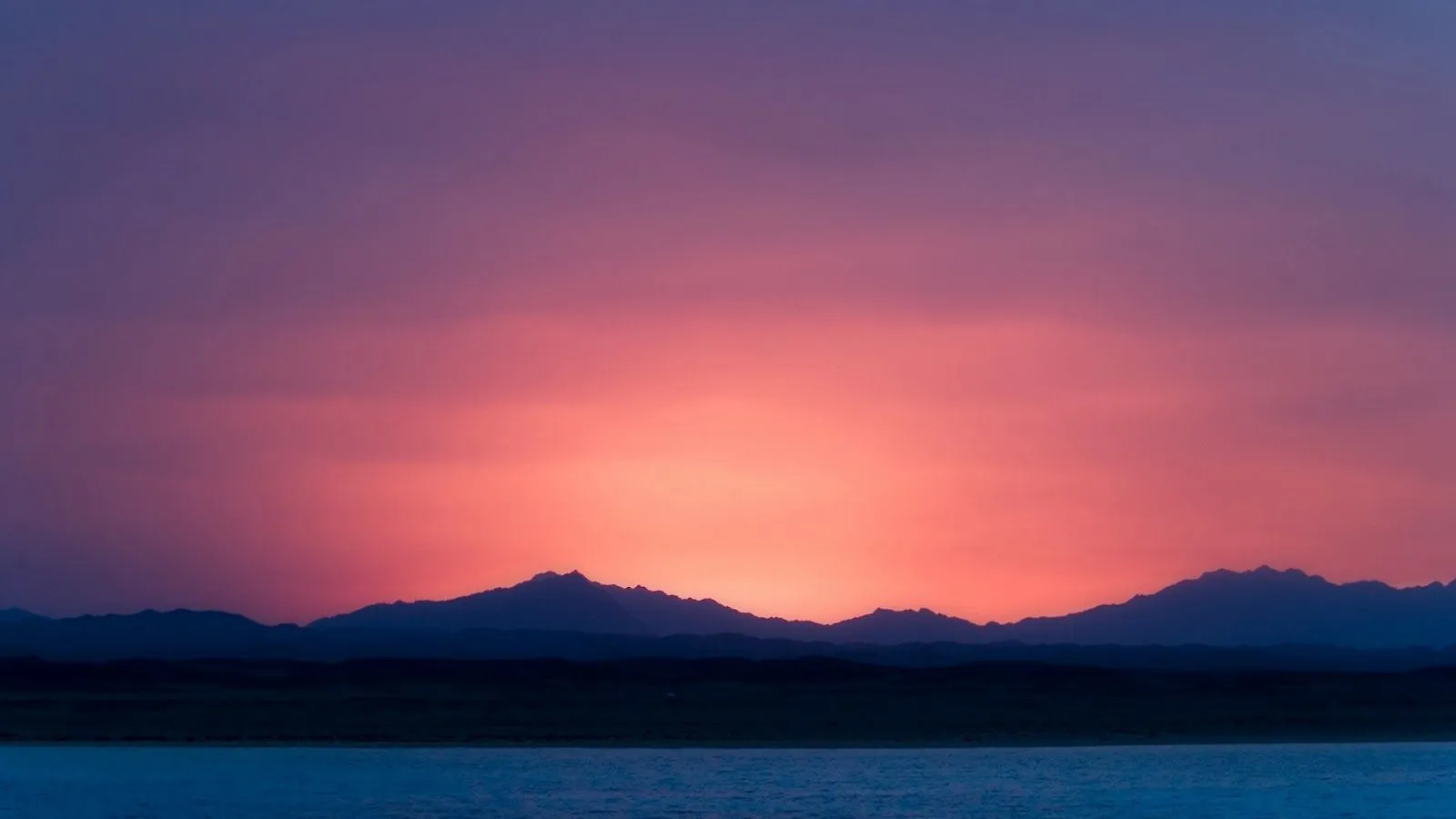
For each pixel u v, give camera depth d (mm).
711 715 131125
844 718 129625
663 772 92375
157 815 73812
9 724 119188
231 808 76250
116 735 115750
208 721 121625
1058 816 75000
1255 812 77062
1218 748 112875
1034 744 115938
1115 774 91938
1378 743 118375
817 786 85125
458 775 90312
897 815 73938
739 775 90562
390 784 85688
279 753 104062
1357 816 75812
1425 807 78938
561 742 115062
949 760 101438
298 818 72750
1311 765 98312
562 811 75062
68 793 82062
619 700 143125
